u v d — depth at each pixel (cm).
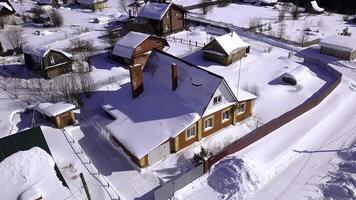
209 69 4869
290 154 2961
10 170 2222
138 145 2848
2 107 3806
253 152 2978
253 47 5809
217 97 3128
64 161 2956
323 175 2692
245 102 3456
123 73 4712
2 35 6406
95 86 4266
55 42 5978
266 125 3241
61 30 6781
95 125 3484
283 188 2578
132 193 2628
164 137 2878
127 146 2869
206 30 6862
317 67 4897
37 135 2728
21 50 5488
